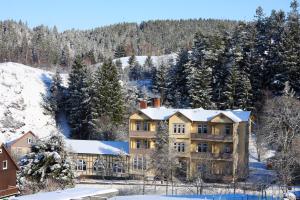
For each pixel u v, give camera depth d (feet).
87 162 250.98
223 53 355.36
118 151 249.96
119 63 537.24
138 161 245.04
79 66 367.45
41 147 185.68
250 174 239.30
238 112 250.37
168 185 217.36
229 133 235.81
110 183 227.61
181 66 364.58
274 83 335.26
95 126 313.94
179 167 234.99
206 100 326.85
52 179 180.55
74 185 187.21
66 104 373.20
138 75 488.85
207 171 233.96
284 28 366.84
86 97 329.72
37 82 415.23
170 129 242.17
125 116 328.29
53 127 360.28
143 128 245.86
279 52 338.34
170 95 361.92
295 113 246.06
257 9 392.88
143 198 59.47
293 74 331.98
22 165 186.60
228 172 232.94
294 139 225.76
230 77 327.67
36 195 61.46
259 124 299.38
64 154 187.32
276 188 207.00
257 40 371.35
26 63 654.53
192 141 240.73
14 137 339.57
